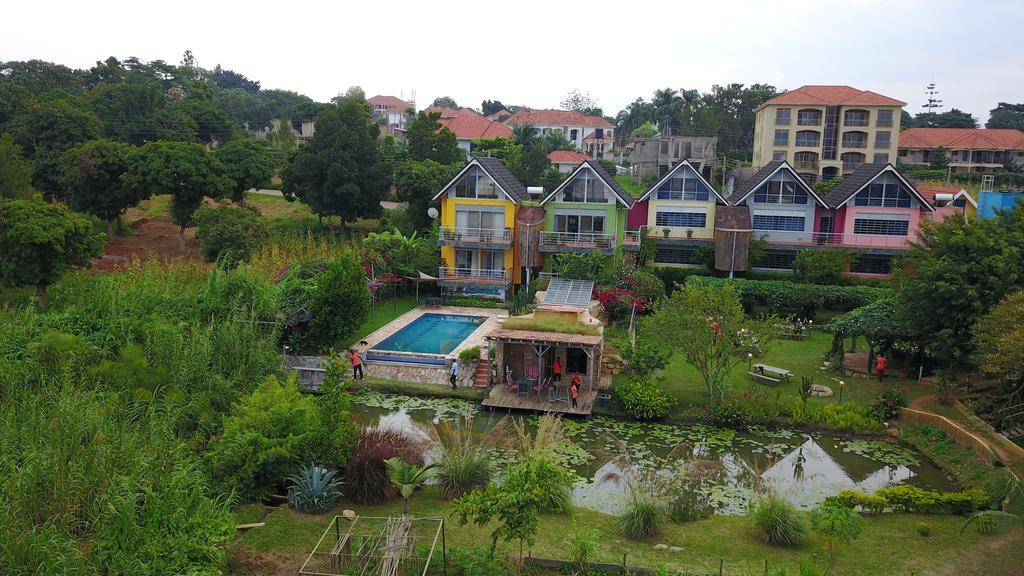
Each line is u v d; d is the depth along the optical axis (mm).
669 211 48094
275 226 57719
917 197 45438
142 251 52562
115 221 59469
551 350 30594
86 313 26703
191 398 22016
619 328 37562
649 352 29656
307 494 17875
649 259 47250
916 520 18844
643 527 17406
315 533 16516
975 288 26672
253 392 22203
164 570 13383
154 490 15961
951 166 84500
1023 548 16906
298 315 31734
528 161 69188
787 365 32688
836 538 16062
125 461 16688
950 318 27484
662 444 25156
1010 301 24266
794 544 17016
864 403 28094
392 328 37938
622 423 27109
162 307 28547
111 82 101062
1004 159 83688
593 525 18016
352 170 53812
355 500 18609
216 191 52844
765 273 45750
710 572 15383
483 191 46094
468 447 20562
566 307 33438
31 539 13305
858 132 76000
